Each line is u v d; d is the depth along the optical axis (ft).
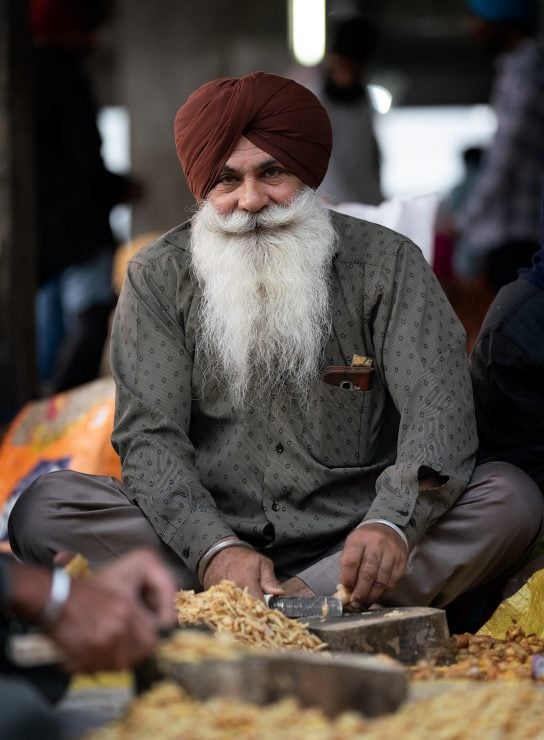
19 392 22.95
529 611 13.17
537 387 14.33
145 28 43.47
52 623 7.59
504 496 12.92
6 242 22.89
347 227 13.83
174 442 13.26
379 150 31.53
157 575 8.19
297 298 13.16
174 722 7.60
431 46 61.82
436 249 44.01
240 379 13.33
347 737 7.52
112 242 28.07
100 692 9.63
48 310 31.73
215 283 13.30
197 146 13.37
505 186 27.76
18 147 23.00
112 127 53.88
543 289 14.57
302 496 13.37
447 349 13.29
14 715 7.45
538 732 8.13
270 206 13.28
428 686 9.90
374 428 13.57
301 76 33.37
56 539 13.21
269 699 8.11
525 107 27.30
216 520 12.73
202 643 8.45
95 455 17.33
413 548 12.89
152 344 13.62
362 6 58.65
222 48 44.01
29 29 23.11
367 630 11.08
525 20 27.53
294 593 12.81
